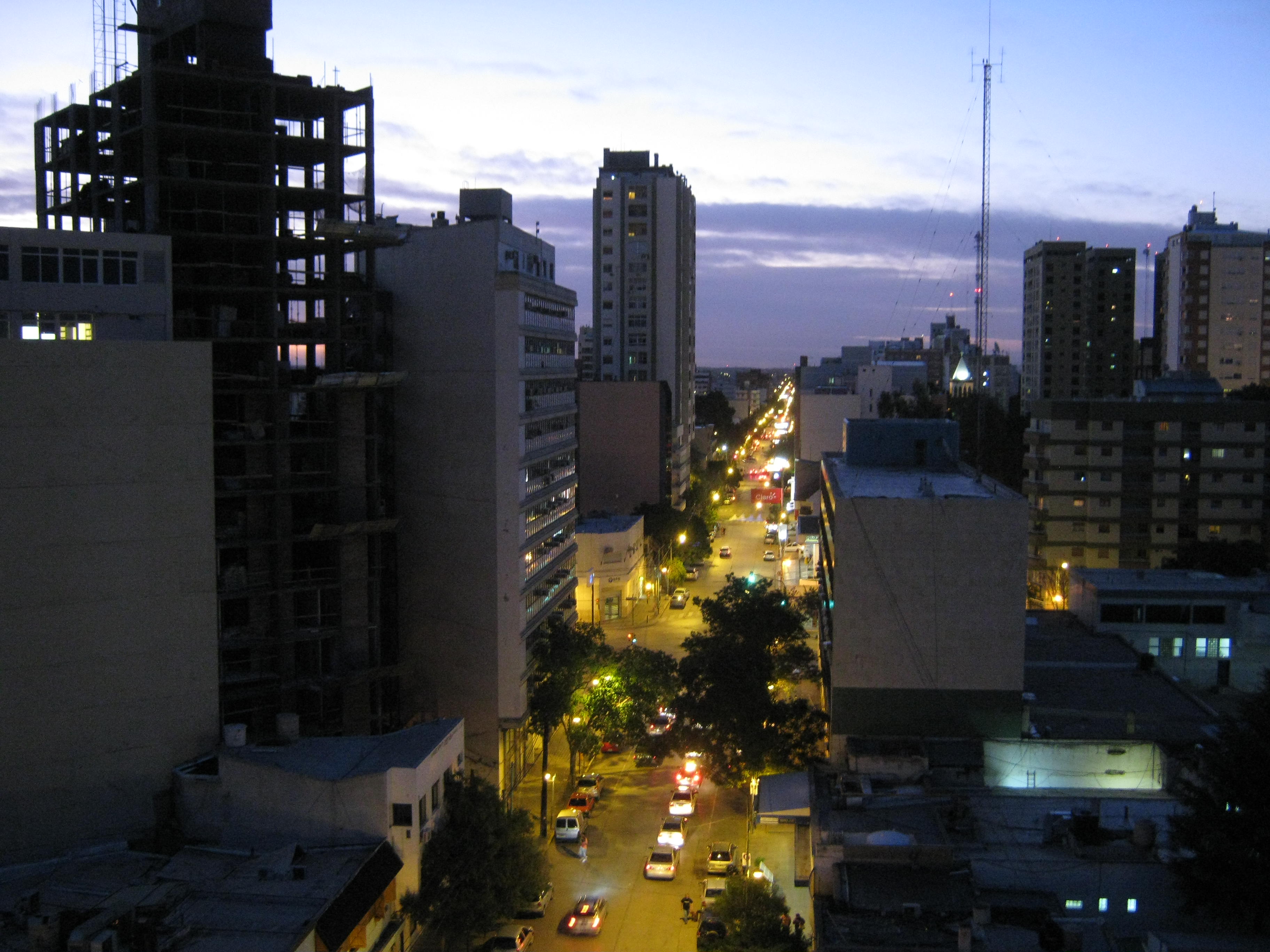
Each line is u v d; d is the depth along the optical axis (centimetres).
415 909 4747
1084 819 4359
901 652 5516
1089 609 7644
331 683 6334
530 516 7338
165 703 5244
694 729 6272
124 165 6538
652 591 12612
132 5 6781
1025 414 16450
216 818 5050
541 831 6394
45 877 4716
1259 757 4072
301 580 6372
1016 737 5428
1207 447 10762
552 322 7944
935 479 7138
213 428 6059
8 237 5453
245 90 6431
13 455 4859
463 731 5647
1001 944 3644
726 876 5628
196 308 6519
